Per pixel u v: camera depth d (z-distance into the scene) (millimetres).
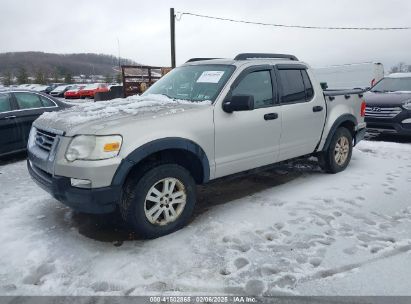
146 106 3830
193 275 2908
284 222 3842
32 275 2936
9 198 4723
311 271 2943
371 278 2846
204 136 3746
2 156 6969
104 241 3494
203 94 4094
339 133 5555
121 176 3191
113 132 3180
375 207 4246
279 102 4574
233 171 4160
